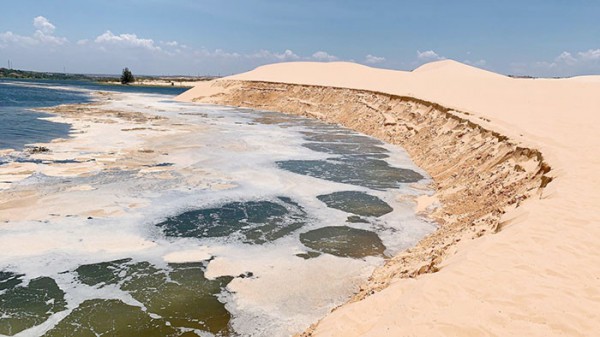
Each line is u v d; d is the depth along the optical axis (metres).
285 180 15.27
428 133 21.59
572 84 34.12
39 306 7.06
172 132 24.80
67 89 78.19
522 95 28.52
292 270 8.43
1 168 14.98
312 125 32.25
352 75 53.75
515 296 4.78
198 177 15.15
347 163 18.50
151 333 6.38
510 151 12.66
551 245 5.99
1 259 8.52
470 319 4.38
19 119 27.55
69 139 21.03
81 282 7.84
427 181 15.72
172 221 10.91
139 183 14.05
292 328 6.48
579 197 7.62
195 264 8.64
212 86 58.06
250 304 7.18
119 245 9.38
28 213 10.90
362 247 9.63
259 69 65.12
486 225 8.22
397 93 31.30
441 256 6.80
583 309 4.50
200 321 6.69
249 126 29.88
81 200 12.09
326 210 12.15
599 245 5.97
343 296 7.48
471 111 20.11
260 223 10.99
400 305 4.84
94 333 6.37
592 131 14.62
